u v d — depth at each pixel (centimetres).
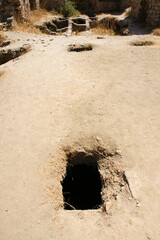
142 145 321
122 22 1295
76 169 360
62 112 407
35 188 276
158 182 268
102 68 574
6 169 304
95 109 404
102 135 346
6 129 376
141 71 546
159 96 434
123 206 248
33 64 623
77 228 232
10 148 338
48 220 242
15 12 1090
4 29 1030
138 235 220
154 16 1063
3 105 447
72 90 475
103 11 1645
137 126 357
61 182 309
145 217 233
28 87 505
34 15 1328
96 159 333
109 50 705
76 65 601
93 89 472
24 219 243
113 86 478
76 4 1620
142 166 290
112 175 295
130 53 670
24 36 962
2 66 662
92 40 828
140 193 256
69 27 1251
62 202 273
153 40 791
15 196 267
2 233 232
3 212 251
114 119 375
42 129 370
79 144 341
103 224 233
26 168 304
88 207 352
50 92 474
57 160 320
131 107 404
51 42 824
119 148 321
